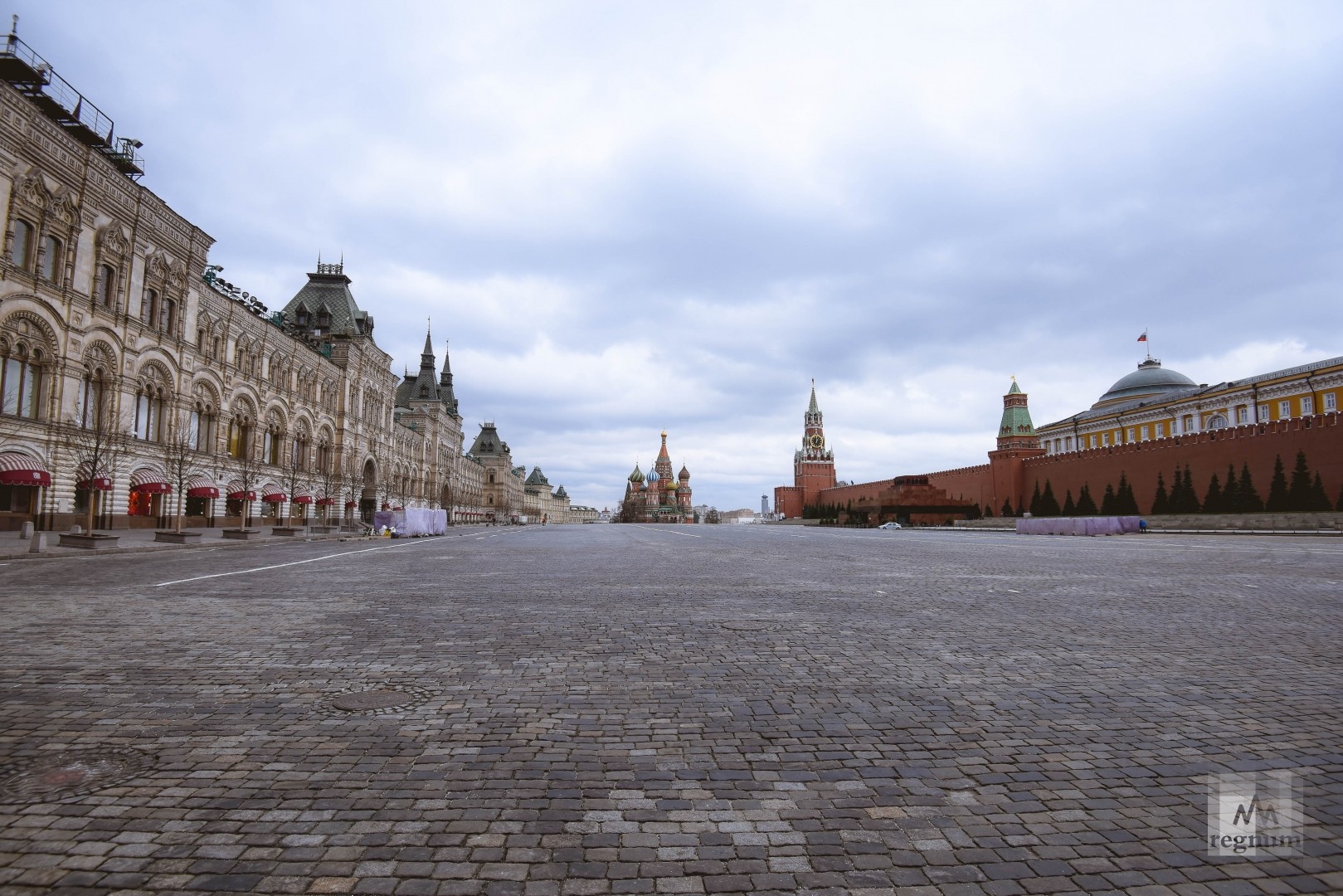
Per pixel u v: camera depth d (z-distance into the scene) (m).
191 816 4.15
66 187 32.53
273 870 3.60
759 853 3.83
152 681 7.03
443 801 4.39
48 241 32.31
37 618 10.68
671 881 3.55
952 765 5.02
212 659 8.02
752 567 21.50
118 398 36.00
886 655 8.38
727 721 5.93
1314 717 6.08
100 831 3.97
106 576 17.34
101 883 3.48
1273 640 9.38
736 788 4.62
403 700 6.45
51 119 32.12
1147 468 66.12
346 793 4.49
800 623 10.62
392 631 9.80
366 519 73.88
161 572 18.36
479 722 5.86
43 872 3.56
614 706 6.33
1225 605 12.67
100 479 33.22
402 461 87.25
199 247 42.28
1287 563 22.19
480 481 145.75
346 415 66.31
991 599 13.52
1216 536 47.72
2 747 5.21
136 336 37.25
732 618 11.09
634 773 4.85
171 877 3.53
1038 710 6.25
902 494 99.38
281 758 5.04
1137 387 104.44
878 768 4.96
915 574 18.86
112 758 5.01
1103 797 4.51
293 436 56.25
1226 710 6.26
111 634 9.45
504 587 15.50
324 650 8.51
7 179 29.62
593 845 3.89
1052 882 3.55
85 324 33.91
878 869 3.67
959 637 9.52
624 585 15.96
